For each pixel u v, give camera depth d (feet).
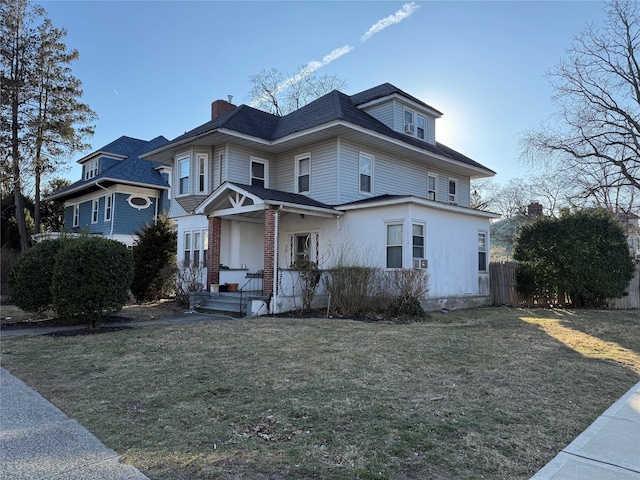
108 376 18.86
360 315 39.06
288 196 47.98
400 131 60.39
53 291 31.58
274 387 17.01
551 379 18.52
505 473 10.18
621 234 49.03
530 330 32.04
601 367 20.85
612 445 11.89
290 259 54.49
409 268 41.47
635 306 49.67
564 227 50.62
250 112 59.06
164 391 16.58
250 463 10.53
